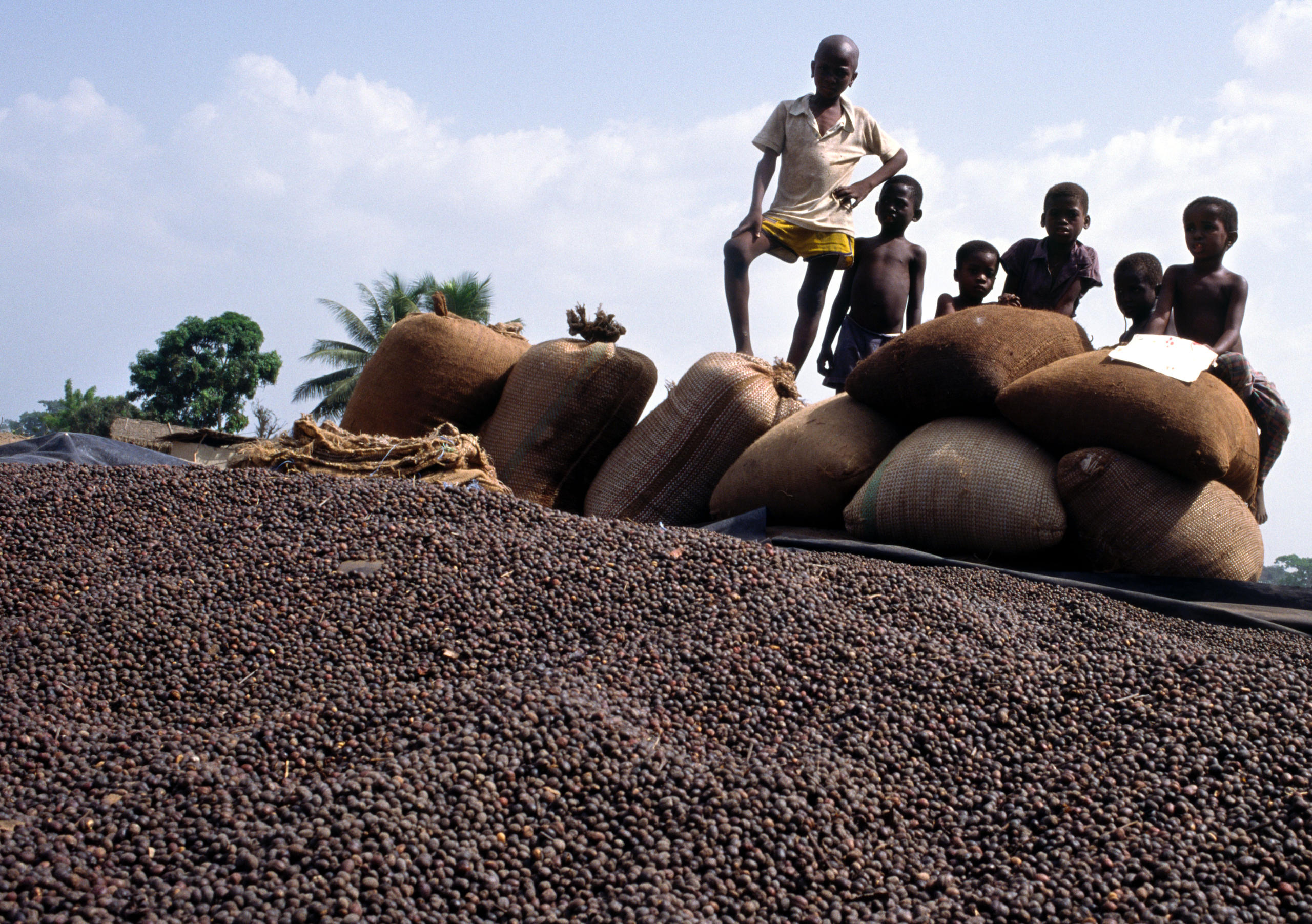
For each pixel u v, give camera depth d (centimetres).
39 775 212
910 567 405
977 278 626
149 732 234
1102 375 432
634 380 591
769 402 554
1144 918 181
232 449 679
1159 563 420
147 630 282
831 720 250
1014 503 430
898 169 664
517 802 202
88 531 359
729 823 202
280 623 289
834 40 635
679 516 562
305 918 165
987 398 462
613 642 280
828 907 186
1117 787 221
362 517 369
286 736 228
